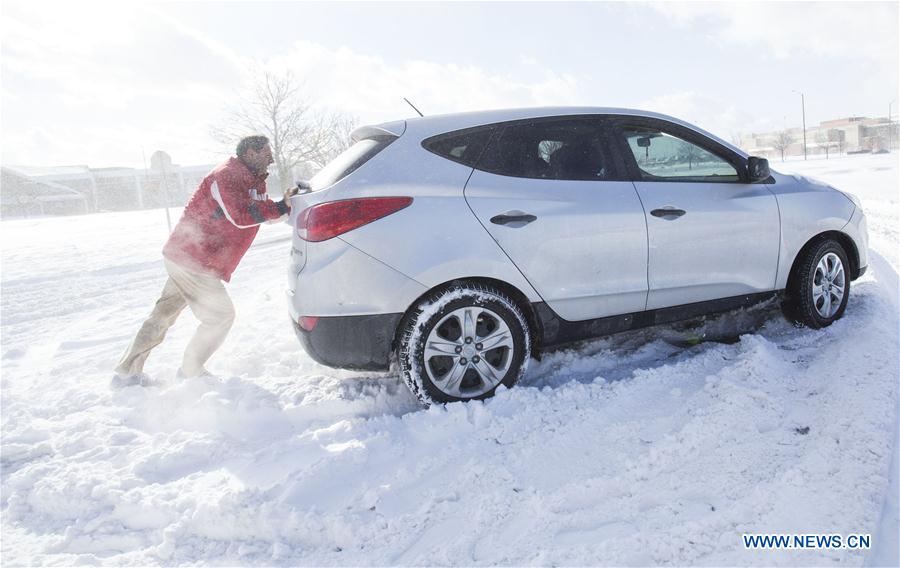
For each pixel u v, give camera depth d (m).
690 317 3.79
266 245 12.68
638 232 3.49
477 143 3.37
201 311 3.88
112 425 3.35
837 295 4.14
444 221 3.15
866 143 87.94
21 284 9.27
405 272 3.10
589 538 2.13
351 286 3.08
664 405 3.05
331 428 3.06
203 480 2.72
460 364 3.22
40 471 2.87
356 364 3.19
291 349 4.53
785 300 4.23
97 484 2.71
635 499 2.32
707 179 3.80
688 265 3.65
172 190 66.12
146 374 4.07
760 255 3.86
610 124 3.62
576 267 3.38
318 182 3.39
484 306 3.22
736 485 2.32
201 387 3.63
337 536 2.33
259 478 2.70
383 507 2.46
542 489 2.46
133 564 2.26
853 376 2.97
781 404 2.83
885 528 1.99
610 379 3.59
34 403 3.79
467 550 2.16
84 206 70.00
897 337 3.43
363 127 3.51
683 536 2.04
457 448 2.82
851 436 2.45
